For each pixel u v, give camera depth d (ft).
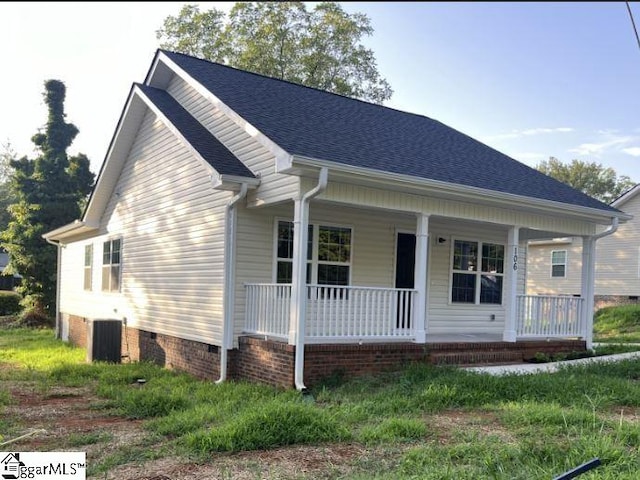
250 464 17.06
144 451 18.75
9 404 27.40
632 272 86.02
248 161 33.73
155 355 41.16
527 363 37.09
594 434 18.90
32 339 63.10
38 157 83.20
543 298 39.88
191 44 93.56
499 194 34.24
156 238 42.04
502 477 15.42
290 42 93.66
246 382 31.76
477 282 45.14
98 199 51.06
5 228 87.56
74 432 21.84
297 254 29.30
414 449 18.03
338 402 25.61
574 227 41.34
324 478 15.92
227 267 33.01
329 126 36.01
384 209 32.48
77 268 59.52
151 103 41.14
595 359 38.34
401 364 32.53
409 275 40.47
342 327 31.14
